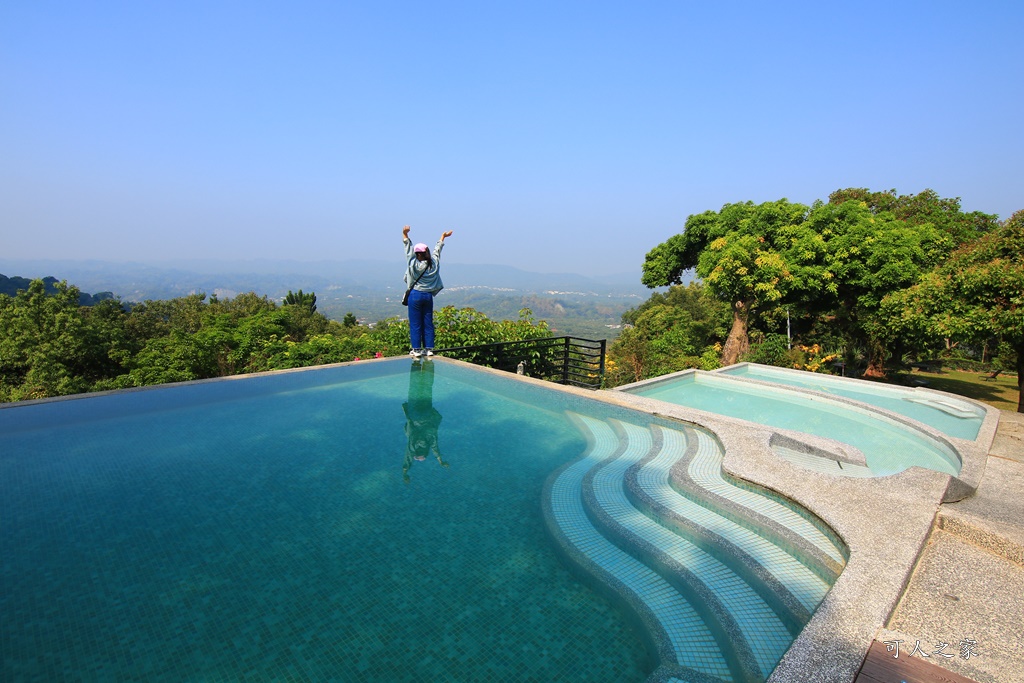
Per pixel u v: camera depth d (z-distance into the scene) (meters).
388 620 2.08
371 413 4.94
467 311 9.32
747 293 17.20
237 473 3.48
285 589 2.26
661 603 2.26
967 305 9.73
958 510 2.73
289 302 58.69
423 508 3.04
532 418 4.86
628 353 17.34
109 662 1.82
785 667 1.61
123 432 4.23
